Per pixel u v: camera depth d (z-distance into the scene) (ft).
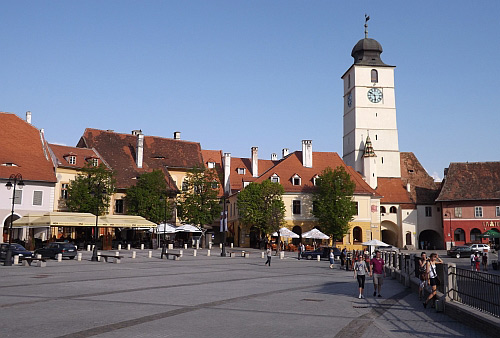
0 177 190.39
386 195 295.69
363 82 310.24
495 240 263.29
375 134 306.76
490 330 44.57
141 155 256.32
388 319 54.24
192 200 233.76
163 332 43.52
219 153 321.11
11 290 71.72
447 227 272.10
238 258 170.40
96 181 205.67
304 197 253.03
